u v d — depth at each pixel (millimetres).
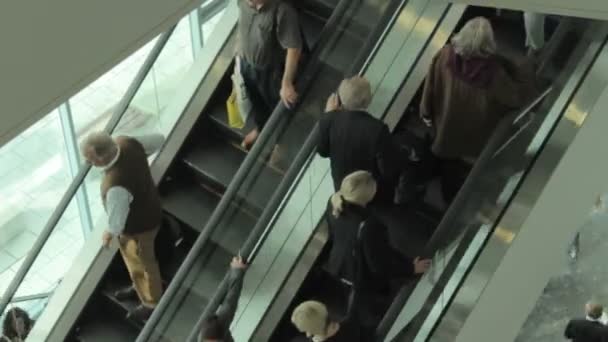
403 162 6617
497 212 6902
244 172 7469
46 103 3312
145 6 3410
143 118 8570
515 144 6699
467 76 6297
